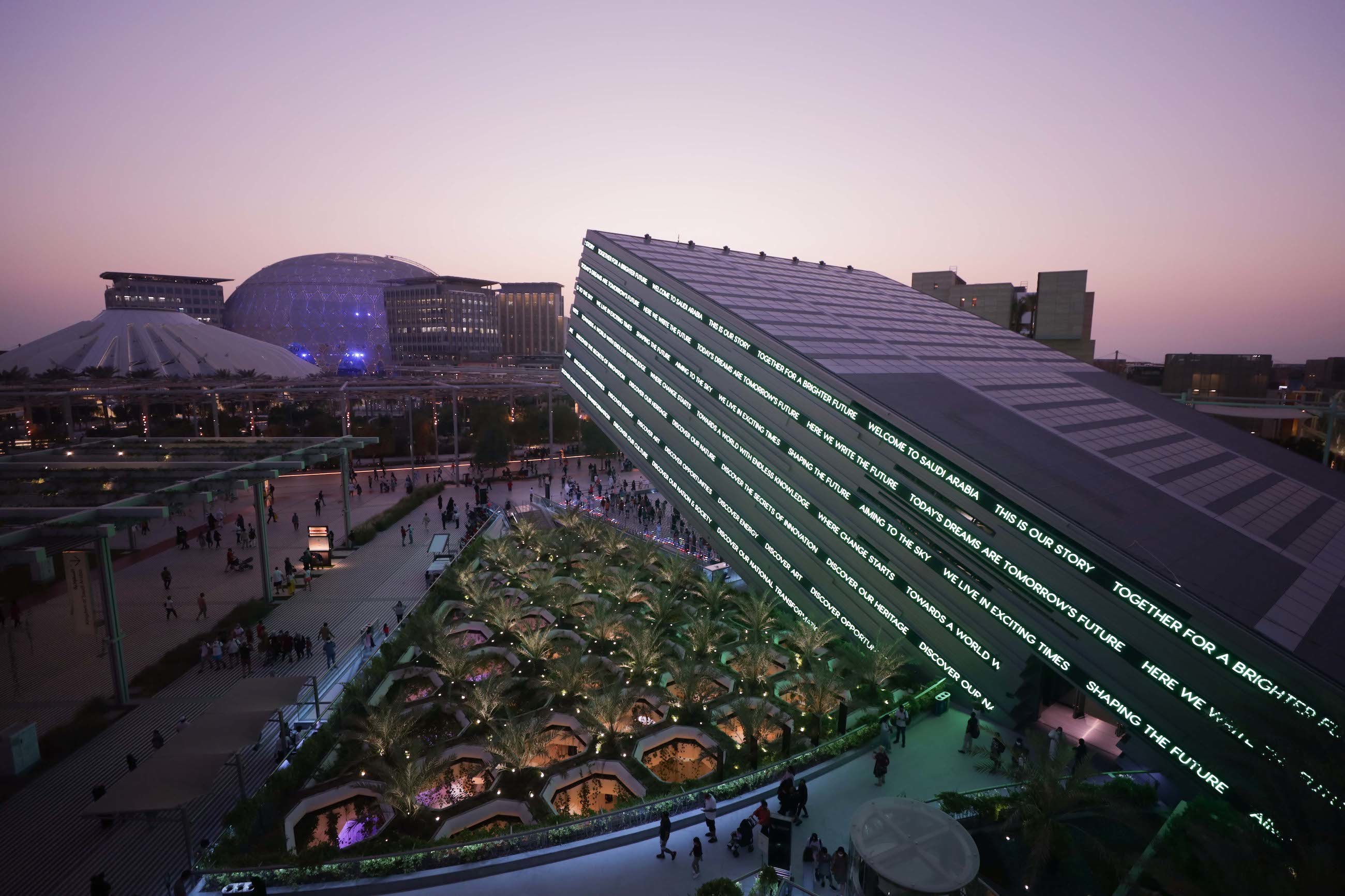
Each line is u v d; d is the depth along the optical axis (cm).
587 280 5950
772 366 3947
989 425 3394
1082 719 2925
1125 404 4553
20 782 2514
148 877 2061
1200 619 2244
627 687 3281
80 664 3425
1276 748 1781
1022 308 9938
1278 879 1484
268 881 2000
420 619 3616
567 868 2092
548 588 4306
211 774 2112
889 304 5994
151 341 13925
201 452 4616
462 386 9519
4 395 8444
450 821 2323
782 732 2912
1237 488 3369
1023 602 2784
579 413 12000
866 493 3434
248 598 4356
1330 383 11900
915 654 3225
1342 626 2214
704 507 4550
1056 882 2003
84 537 2866
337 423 10119
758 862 2103
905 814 1933
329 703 3119
